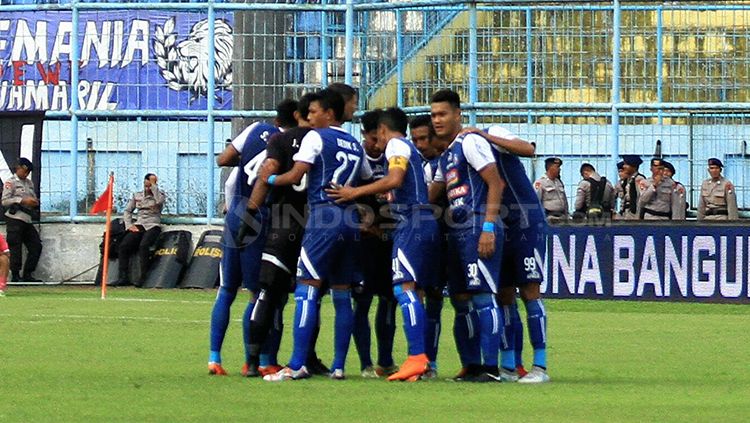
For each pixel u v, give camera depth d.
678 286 48.66
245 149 27.64
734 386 25.81
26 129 57.66
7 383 25.28
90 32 58.09
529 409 22.17
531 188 26.77
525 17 53.66
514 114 53.16
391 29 54.56
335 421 20.70
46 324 38.72
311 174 26.25
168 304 47.41
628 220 49.03
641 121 56.47
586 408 22.34
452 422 20.61
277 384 25.61
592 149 53.97
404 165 26.05
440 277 27.52
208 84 57.38
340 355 26.88
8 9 58.59
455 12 53.47
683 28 54.50
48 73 58.53
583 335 37.16
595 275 49.31
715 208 52.03
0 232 58.28
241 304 47.50
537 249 26.62
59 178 58.69
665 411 22.02
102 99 58.16
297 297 26.52
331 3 57.44
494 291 26.12
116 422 20.52
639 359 31.14
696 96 54.69
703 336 36.88
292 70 56.75
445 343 35.34
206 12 57.28
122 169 58.09
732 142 54.69
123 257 56.94
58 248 58.19
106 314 42.62
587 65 53.66
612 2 52.66
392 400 23.23
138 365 28.89
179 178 57.66
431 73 53.75
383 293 27.75
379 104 54.56
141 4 57.47
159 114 57.44
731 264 48.22
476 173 26.08
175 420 20.73
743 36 54.19
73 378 26.17
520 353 27.86
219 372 27.36
